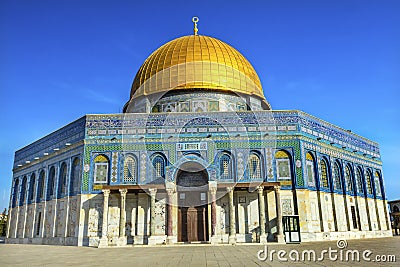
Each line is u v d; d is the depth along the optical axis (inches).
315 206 1157.1
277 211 1058.1
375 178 1525.6
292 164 1138.7
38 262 550.6
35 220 1339.8
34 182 1423.5
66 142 1259.8
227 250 751.7
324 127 1286.9
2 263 537.3
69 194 1182.3
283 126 1167.6
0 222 2736.2
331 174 1246.3
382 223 1486.2
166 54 1352.1
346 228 1259.8
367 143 1520.7
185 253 686.5
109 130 1168.2
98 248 935.0
